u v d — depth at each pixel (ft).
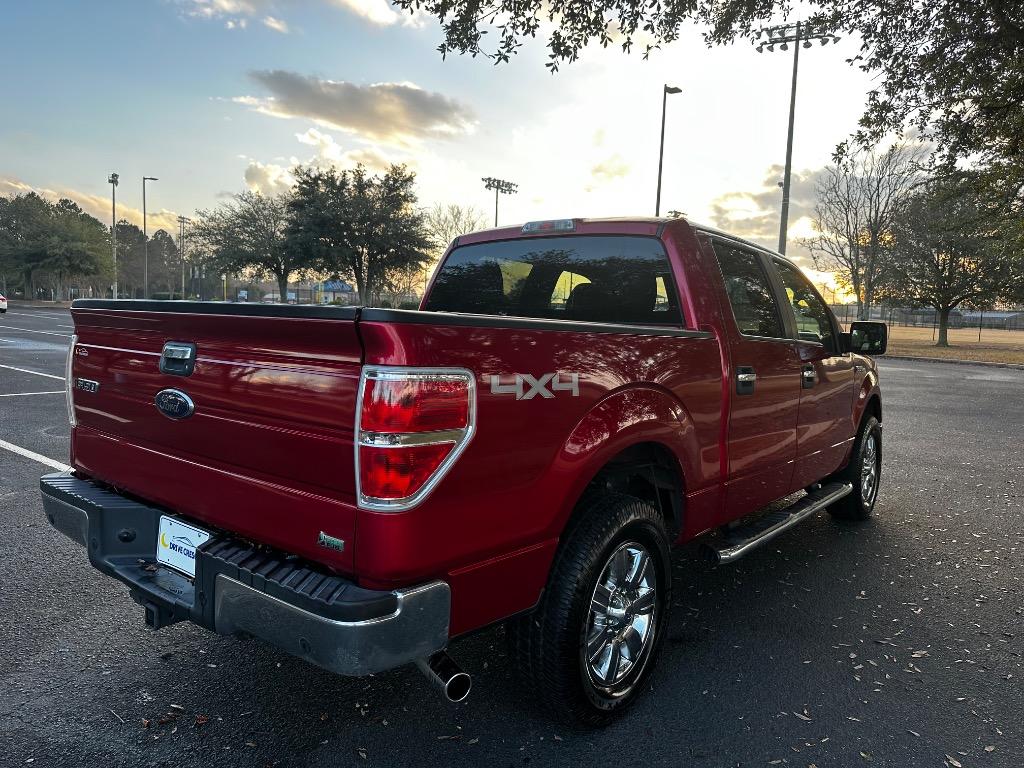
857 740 8.86
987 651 11.32
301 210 141.28
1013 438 31.81
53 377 41.16
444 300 14.82
